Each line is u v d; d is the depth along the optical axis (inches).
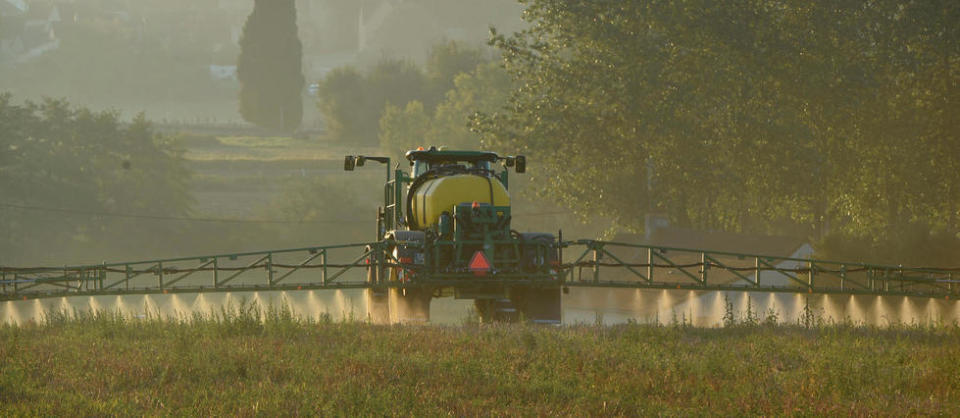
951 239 4215.1
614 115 5890.8
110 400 1021.2
